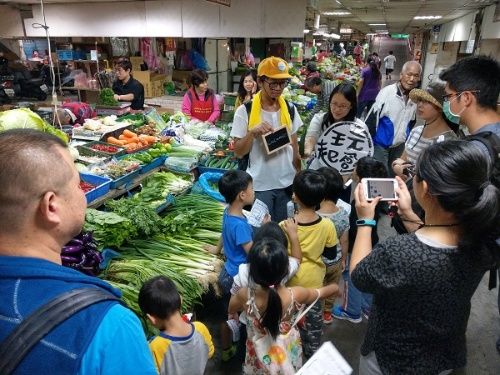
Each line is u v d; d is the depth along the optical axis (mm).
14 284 651
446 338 1133
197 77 4582
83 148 3078
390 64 17766
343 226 2309
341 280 3148
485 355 2389
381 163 2324
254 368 1708
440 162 970
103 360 633
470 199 945
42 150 692
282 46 7836
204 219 2846
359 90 7266
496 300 2898
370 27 18109
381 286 1055
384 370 1186
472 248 986
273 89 2389
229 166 3627
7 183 654
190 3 4863
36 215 684
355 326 2631
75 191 746
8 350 604
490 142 1445
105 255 2285
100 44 5992
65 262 1589
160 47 6699
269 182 2648
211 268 2375
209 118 4723
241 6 4691
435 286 1018
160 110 5746
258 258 1544
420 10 10133
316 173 1979
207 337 1812
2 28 5527
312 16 10367
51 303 634
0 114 2203
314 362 1107
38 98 9164
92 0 5082
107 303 678
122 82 4938
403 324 1113
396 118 3820
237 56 8125
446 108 1716
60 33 5395
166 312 1582
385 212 3115
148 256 2367
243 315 1821
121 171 2834
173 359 1580
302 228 2008
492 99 1557
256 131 2436
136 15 5074
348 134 2770
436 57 15570
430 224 1059
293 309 1704
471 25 10094
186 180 3359
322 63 10727
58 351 613
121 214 2443
